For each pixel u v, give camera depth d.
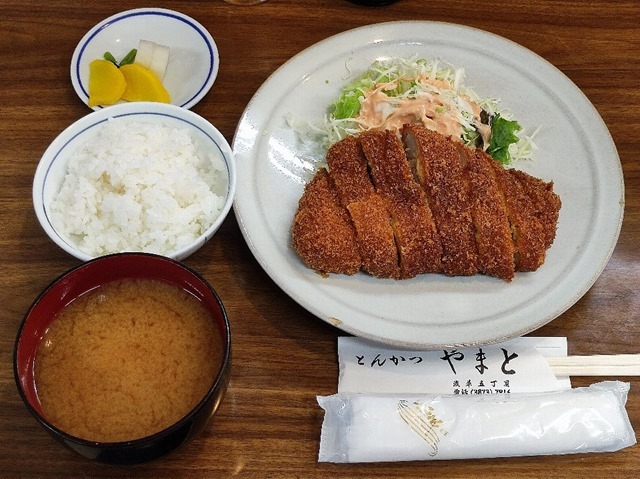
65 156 0.38
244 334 0.36
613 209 0.39
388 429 0.31
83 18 0.49
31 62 0.47
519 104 0.45
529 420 0.32
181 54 0.47
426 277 0.37
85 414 0.28
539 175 0.42
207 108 0.45
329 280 0.37
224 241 0.39
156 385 0.29
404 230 0.36
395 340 0.34
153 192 0.36
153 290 0.32
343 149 0.39
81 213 0.36
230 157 0.37
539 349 0.36
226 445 0.33
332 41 0.46
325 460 0.32
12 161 0.42
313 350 0.36
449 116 0.43
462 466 0.32
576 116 0.43
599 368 0.35
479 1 0.51
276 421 0.33
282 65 0.45
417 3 0.51
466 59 0.47
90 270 0.31
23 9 0.50
